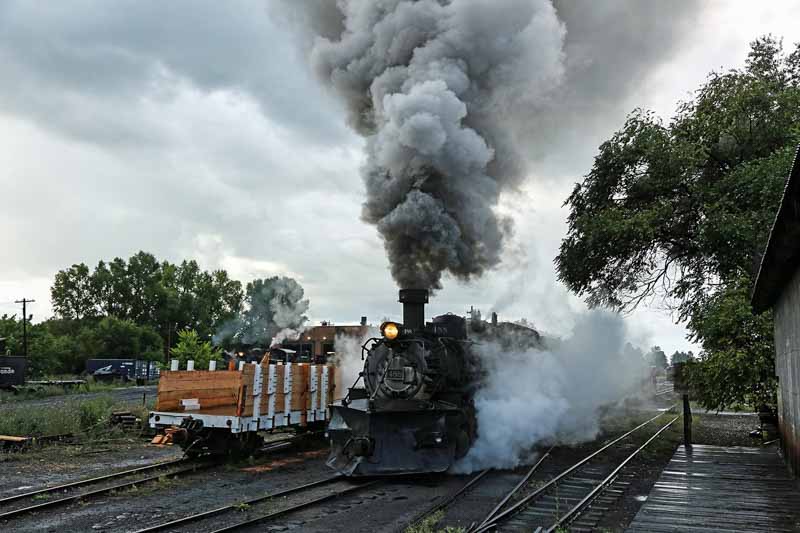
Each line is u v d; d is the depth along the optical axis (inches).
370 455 415.8
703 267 712.4
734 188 627.8
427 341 445.7
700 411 1146.0
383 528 300.8
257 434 509.7
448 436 432.8
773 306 538.6
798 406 384.8
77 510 331.0
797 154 235.1
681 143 649.0
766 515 313.6
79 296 2984.7
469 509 344.2
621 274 735.7
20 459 488.7
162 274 3029.0
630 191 690.8
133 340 2514.8
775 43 751.7
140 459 503.8
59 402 968.3
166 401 499.2
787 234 319.3
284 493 368.8
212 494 374.3
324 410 591.2
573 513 326.0
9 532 288.2
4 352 1673.2
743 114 665.6
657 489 382.0
